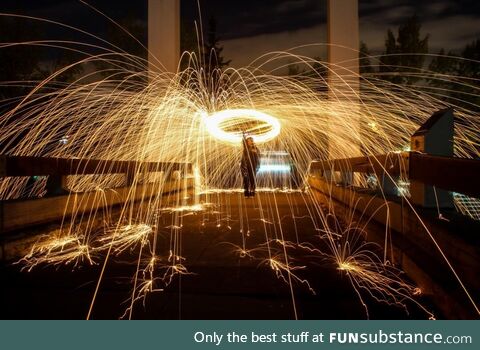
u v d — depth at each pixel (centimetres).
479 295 240
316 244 522
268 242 538
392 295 324
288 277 374
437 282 294
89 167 620
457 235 277
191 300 319
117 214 758
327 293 331
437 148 379
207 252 479
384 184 534
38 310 301
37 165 472
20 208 461
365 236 552
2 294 332
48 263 427
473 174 245
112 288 346
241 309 301
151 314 294
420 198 381
